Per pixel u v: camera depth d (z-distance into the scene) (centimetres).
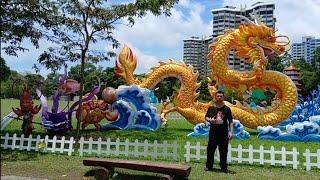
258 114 1869
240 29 1941
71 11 1557
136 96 1970
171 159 1165
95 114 1930
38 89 1819
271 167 1091
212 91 1911
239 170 1048
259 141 1666
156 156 1180
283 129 2117
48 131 1773
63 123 1777
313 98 2305
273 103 1892
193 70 1992
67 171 1002
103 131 1912
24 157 1177
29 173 973
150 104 1983
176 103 1966
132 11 1608
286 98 1866
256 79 1902
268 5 5734
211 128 1032
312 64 5638
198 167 1074
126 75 2059
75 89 1852
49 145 1330
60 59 1642
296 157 1077
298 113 2231
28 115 1670
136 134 1817
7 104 4384
